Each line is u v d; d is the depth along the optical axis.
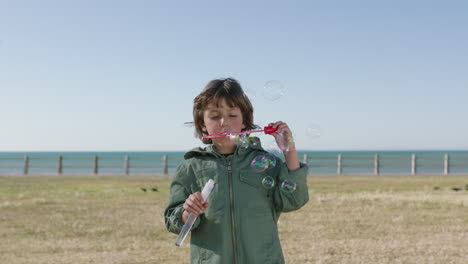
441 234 5.04
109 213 6.58
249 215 1.96
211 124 2.04
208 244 1.96
